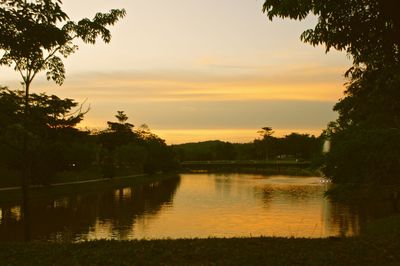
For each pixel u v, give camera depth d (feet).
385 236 46.42
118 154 426.92
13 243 44.98
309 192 266.77
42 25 43.45
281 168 644.27
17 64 55.72
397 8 34.88
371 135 73.77
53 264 36.01
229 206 201.26
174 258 37.58
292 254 38.09
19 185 230.48
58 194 245.45
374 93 52.31
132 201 228.43
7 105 58.03
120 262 36.27
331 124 92.58
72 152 228.02
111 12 56.29
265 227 138.41
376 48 39.99
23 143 59.88
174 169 542.98
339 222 138.72
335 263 35.27
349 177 81.30
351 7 37.29
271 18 38.19
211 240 45.62
